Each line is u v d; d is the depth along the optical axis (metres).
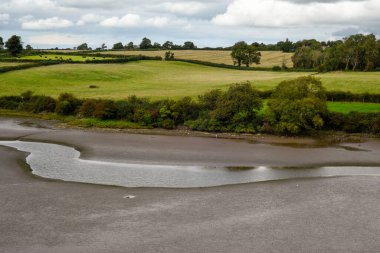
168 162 41.44
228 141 52.22
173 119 61.34
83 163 40.56
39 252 22.73
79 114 66.19
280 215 28.08
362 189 33.44
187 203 29.97
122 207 28.98
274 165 40.94
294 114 54.62
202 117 60.06
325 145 50.31
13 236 24.45
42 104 70.88
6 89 80.75
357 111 59.75
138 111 62.00
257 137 55.09
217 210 28.77
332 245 24.05
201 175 37.16
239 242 24.20
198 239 24.50
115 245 23.61
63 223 26.27
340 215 28.19
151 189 32.88
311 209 29.17
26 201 29.75
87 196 30.98
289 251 23.30
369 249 23.66
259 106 58.84
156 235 24.89
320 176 37.22
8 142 50.12
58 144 49.25
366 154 45.62
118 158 42.66
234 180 35.72
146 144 49.34
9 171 36.91
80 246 23.44
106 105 63.62
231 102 57.91
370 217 27.89
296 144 50.84
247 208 29.20
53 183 33.84
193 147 48.12
